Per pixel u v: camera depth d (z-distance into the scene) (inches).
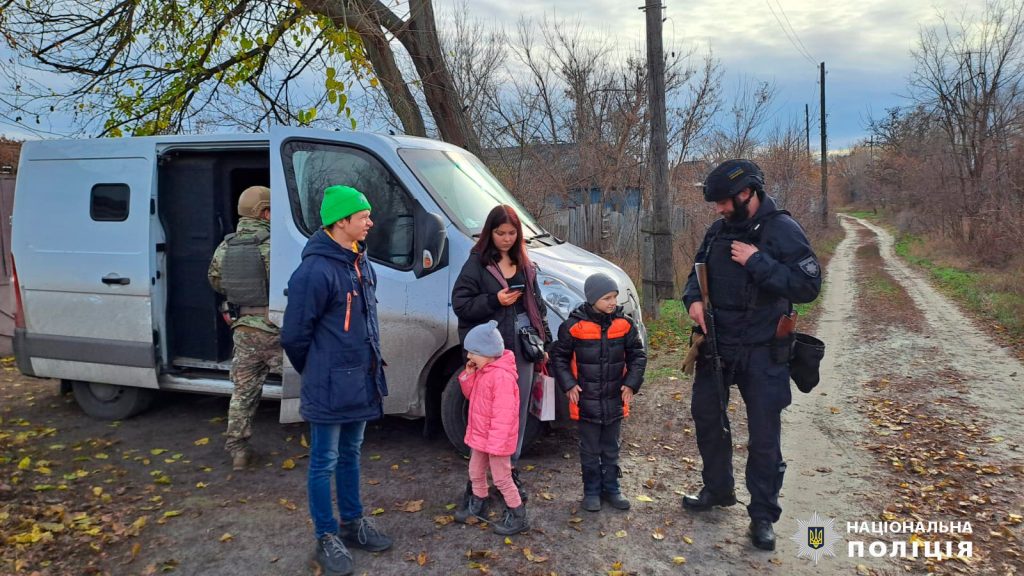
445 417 184.5
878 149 2086.6
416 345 183.9
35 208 220.7
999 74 783.7
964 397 255.0
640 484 175.8
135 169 208.8
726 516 157.5
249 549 141.7
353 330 129.9
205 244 211.3
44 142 221.6
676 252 606.5
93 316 213.6
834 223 1552.7
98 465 187.2
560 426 215.9
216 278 185.2
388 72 370.3
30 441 205.0
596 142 650.8
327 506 132.7
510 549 141.3
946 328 402.9
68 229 215.8
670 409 237.3
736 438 207.5
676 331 377.4
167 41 350.9
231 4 343.9
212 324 213.6
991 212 735.7
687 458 193.0
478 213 198.4
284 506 161.5
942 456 194.9
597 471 158.4
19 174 223.5
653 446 203.2
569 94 684.7
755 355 141.6
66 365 218.2
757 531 143.3
